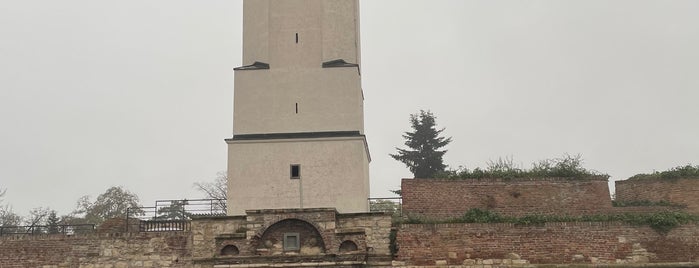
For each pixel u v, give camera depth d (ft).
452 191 140.77
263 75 151.74
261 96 150.82
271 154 147.95
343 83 150.92
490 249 128.06
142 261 134.41
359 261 127.54
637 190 153.07
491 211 139.85
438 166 264.11
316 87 151.02
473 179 141.38
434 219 135.13
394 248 129.59
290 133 148.97
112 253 135.13
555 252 127.65
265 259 128.88
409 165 265.13
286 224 130.82
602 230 128.16
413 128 271.08
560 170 142.82
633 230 128.16
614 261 127.03
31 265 135.74
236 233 131.03
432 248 128.47
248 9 156.97
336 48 153.17
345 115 149.38
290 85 151.23
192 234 133.90
